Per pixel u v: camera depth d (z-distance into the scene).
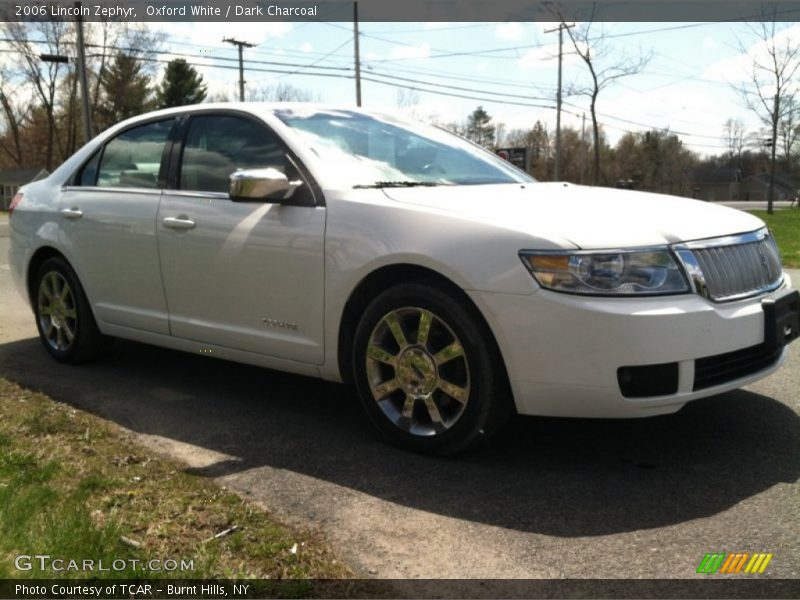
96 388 4.57
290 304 3.74
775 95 31.42
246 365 5.10
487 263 3.11
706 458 3.36
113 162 4.80
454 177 4.14
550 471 3.26
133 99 61.28
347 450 3.55
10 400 4.18
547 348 3.02
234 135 4.16
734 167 116.62
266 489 3.12
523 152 28.75
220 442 3.68
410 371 3.43
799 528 2.70
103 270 4.66
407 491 3.09
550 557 2.55
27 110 65.94
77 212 4.79
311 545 2.61
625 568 2.47
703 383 3.10
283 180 3.62
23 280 5.30
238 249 3.90
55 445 3.45
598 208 3.35
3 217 39.34
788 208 66.00
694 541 2.63
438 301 3.26
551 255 3.01
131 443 3.56
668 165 95.56
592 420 3.87
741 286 3.26
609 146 93.50
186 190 4.25
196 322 4.19
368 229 3.45
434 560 2.54
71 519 2.64
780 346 3.35
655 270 3.02
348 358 3.72
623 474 3.21
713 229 3.30
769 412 3.95
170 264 4.23
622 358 2.93
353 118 4.34
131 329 4.59
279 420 4.00
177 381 4.73
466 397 3.26
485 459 3.40
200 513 2.81
